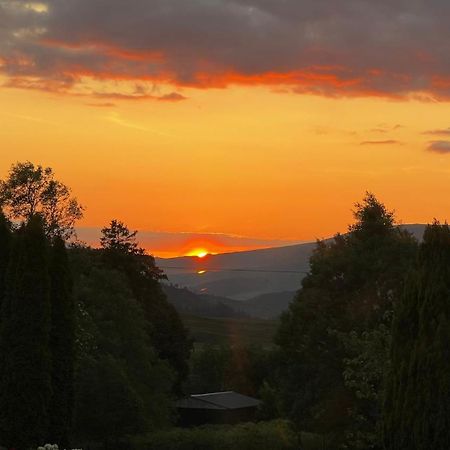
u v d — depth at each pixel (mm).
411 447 19781
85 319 39875
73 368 30578
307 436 39969
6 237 30625
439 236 20906
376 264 33750
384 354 28078
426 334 20078
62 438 29547
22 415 27766
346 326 34219
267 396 58469
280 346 38000
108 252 61375
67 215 54438
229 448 40750
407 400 20000
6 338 28328
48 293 28969
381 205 36250
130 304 44719
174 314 63812
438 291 20266
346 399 33219
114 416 37781
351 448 33281
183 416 62875
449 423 19219
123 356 43156
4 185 53281
